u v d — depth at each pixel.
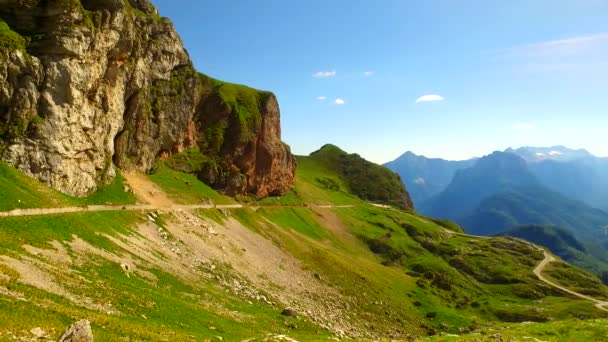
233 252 110.31
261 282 99.12
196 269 85.38
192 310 58.78
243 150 190.50
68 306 40.25
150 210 107.25
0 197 66.25
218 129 186.50
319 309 100.00
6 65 80.81
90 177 100.12
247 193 196.00
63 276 48.19
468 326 139.38
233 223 139.38
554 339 61.56
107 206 98.44
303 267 129.88
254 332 60.88
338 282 131.12
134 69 126.88
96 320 38.66
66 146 91.19
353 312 112.38
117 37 107.00
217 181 175.38
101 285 51.66
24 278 41.69
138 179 131.12
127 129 128.25
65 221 70.56
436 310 148.62
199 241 104.31
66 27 89.88
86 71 95.81
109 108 109.50
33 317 34.00
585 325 72.75
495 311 172.75
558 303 195.75
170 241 94.75
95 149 103.12
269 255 126.25
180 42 168.88
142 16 146.75
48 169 86.25
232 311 69.31
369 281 144.12
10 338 29.16
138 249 78.69
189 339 44.59
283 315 81.19
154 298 55.97
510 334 64.19
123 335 38.00
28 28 87.94
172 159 162.75
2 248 48.50
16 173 78.31
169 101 159.00
